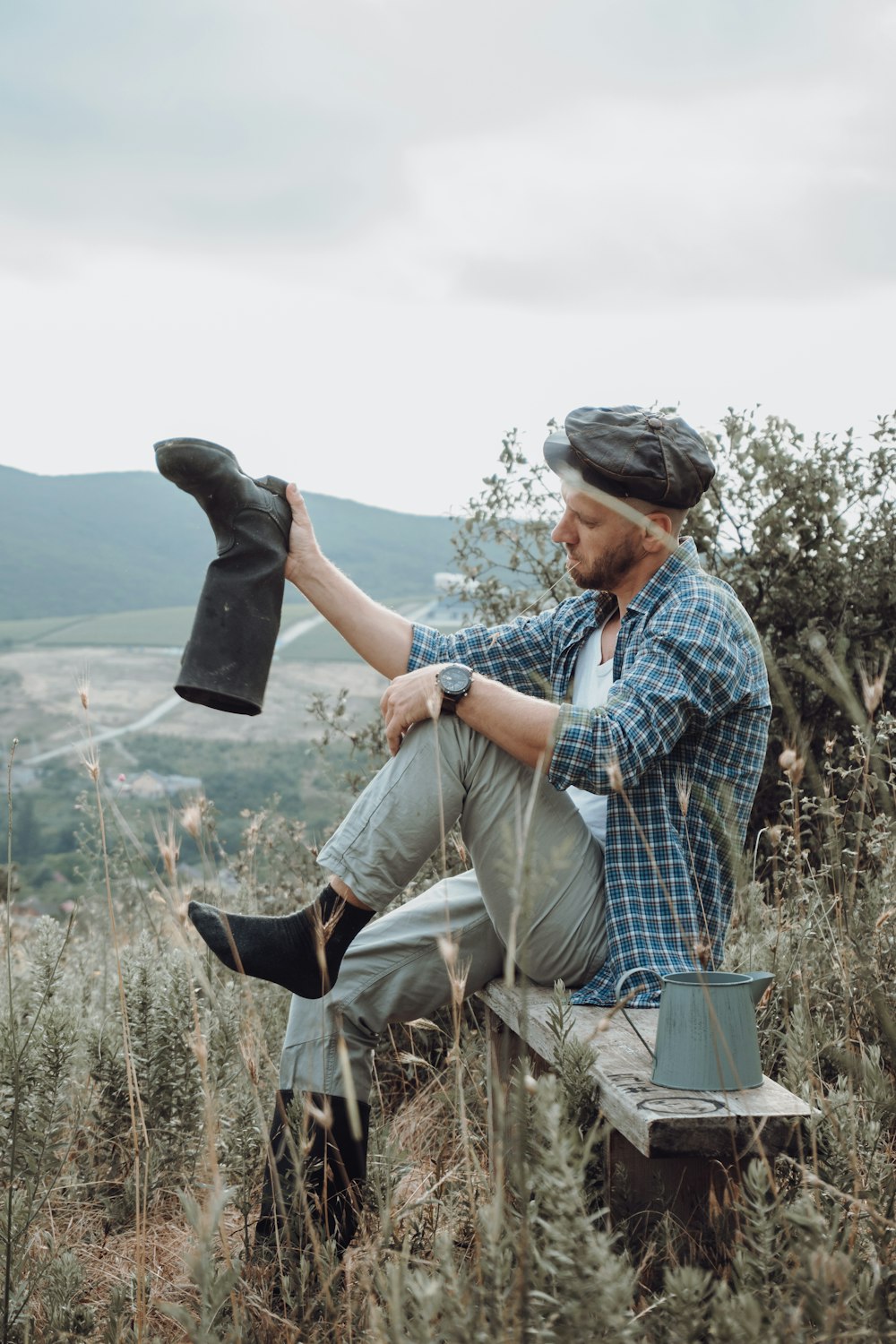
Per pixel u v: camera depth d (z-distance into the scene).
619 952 2.30
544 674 2.82
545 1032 2.04
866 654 4.25
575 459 2.47
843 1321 1.34
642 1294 1.65
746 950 2.59
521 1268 1.29
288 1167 2.13
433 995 2.41
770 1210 1.47
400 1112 2.84
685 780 2.36
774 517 4.48
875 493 4.49
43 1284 1.94
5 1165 2.20
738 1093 1.75
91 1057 2.58
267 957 2.20
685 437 2.46
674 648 2.32
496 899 2.31
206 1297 1.44
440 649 2.82
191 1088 2.53
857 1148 1.72
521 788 2.28
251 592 2.57
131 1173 2.41
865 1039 2.31
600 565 2.51
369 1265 1.80
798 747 2.29
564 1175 1.30
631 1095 1.74
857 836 2.66
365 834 2.21
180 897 1.74
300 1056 2.28
